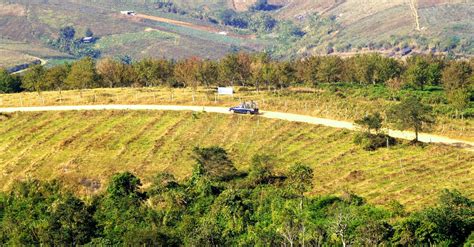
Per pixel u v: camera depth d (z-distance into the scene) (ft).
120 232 211.41
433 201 212.43
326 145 295.48
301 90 424.87
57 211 217.97
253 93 402.72
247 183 243.60
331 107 352.69
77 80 444.14
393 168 257.55
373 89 430.61
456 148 277.85
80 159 287.48
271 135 312.71
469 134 297.12
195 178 241.96
